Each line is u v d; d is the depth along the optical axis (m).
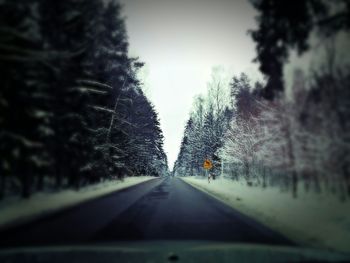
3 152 14.34
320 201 16.64
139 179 58.06
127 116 43.53
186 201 20.53
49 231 10.46
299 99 19.12
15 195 17.81
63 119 21.44
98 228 11.16
